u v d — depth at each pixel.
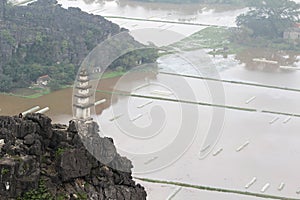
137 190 74.94
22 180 67.31
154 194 134.38
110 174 73.31
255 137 179.62
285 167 159.38
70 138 72.69
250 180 149.50
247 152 166.75
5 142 70.62
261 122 194.50
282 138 181.75
